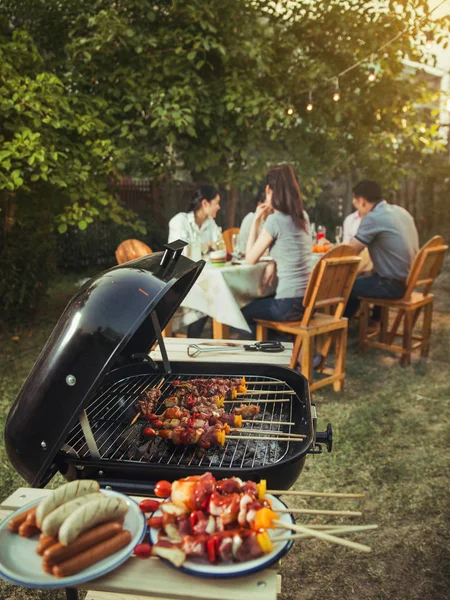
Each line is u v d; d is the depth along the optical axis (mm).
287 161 8430
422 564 2193
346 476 2881
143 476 1474
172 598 1049
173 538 1147
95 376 1406
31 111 5434
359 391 4102
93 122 6148
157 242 10273
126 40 6727
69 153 6328
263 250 3969
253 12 7453
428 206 9148
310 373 3855
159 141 7641
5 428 1523
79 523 1055
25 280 5898
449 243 8922
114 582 1060
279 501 1268
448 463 2994
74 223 6148
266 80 7867
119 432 1760
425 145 8578
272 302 3969
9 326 5961
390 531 2410
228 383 2062
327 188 10250
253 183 8352
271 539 1116
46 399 1444
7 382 4383
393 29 7742
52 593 2100
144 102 7020
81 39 6418
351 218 6105
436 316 6559
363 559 2234
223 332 4148
